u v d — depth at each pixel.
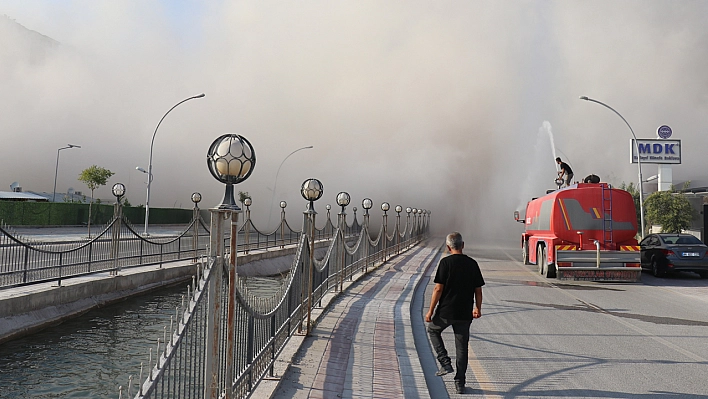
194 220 22.11
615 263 17.59
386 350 7.75
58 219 45.94
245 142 3.97
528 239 24.59
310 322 8.61
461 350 6.36
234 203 4.01
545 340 9.18
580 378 6.85
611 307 12.81
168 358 3.14
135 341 11.39
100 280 14.62
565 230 18.30
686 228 35.97
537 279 19.02
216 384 3.72
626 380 6.74
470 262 6.49
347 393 5.72
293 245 34.62
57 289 12.68
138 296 16.42
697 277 19.98
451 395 6.20
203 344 4.32
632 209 18.06
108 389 8.44
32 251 12.32
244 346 4.93
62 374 9.13
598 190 18.20
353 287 14.73
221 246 3.82
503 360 7.81
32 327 11.51
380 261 22.77
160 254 19.06
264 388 5.44
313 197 8.94
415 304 13.26
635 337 9.41
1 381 8.72
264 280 24.19
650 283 17.98
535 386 6.52
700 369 7.29
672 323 10.77
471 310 6.42
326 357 7.09
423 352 8.38
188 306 3.49
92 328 12.41
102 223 50.84
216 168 3.92
